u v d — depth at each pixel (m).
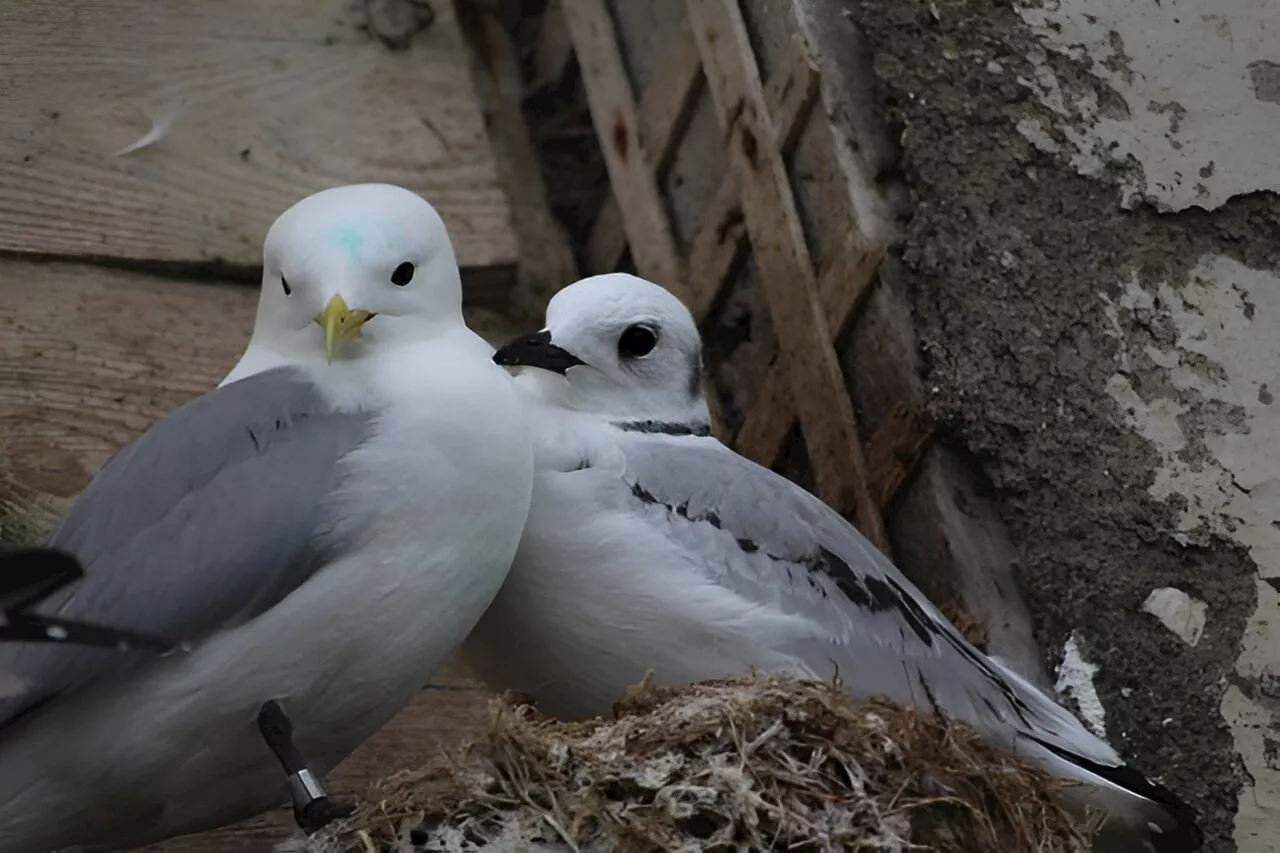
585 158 6.53
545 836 3.82
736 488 4.81
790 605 4.63
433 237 4.45
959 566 5.29
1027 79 5.73
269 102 6.05
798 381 5.70
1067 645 5.24
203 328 5.65
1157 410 5.45
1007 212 5.59
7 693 3.74
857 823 3.91
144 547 3.92
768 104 5.83
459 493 4.11
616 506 4.66
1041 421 5.39
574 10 6.44
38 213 5.56
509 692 4.60
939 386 5.41
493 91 6.51
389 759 5.18
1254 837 5.04
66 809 3.93
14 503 5.18
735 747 3.96
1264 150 5.78
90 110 5.79
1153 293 5.57
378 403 4.20
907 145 5.64
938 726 4.28
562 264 6.27
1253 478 5.39
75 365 5.43
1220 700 5.16
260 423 4.13
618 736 3.97
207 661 3.88
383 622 4.04
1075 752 4.63
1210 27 5.92
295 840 3.90
